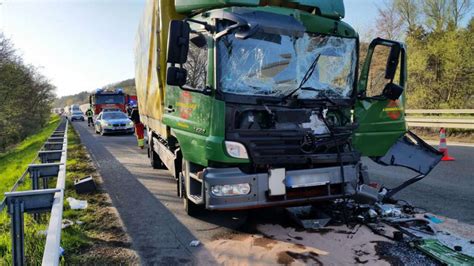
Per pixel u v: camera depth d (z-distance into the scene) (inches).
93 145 632.4
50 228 110.1
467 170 329.4
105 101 1229.7
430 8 821.9
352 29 203.5
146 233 189.9
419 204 226.5
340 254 155.9
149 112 332.2
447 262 140.5
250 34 163.9
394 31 922.7
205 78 175.9
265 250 163.0
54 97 1756.9
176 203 245.3
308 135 176.1
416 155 236.2
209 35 173.8
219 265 150.9
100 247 171.8
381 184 284.4
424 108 791.1
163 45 238.4
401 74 211.5
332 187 184.9
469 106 727.1
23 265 143.8
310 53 189.6
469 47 709.3
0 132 1077.8
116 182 315.9
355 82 202.4
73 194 274.7
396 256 151.6
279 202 170.2
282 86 181.3
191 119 189.2
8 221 220.7
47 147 370.0
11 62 991.6
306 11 199.5
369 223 191.6
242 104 170.6
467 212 208.2
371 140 218.4
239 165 170.7
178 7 208.4
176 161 232.7
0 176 523.8
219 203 165.0
